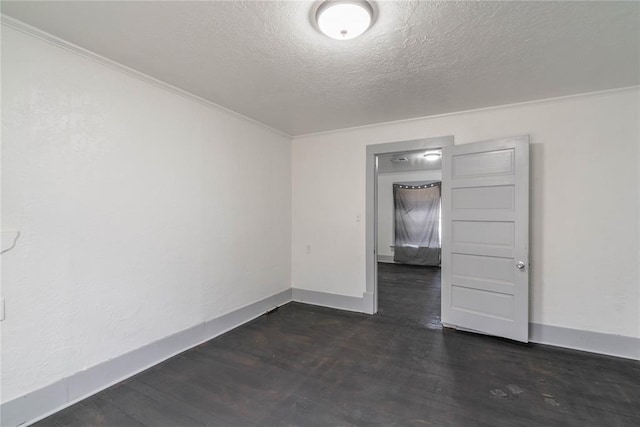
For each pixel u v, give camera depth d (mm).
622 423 1868
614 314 2758
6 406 1785
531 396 2139
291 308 4105
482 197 3146
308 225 4348
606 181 2777
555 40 1945
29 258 1881
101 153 2229
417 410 1994
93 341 2189
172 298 2748
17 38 1813
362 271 3967
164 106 2662
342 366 2557
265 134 3904
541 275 3014
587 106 2828
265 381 2330
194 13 1683
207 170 3086
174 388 2234
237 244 3469
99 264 2225
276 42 1971
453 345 2959
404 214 7797
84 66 2123
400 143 3695
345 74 2424
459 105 3137
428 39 1929
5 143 1783
